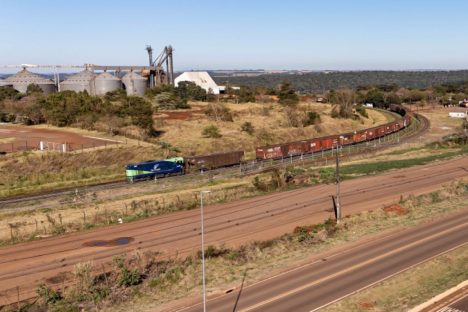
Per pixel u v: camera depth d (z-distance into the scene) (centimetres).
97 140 8738
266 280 3584
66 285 3631
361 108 15775
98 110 10400
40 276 3831
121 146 8250
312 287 3419
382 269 3731
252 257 4100
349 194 6425
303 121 12544
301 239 4519
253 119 12550
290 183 7038
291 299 3225
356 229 4859
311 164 8481
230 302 3203
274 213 5606
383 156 9350
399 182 7100
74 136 9075
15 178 6800
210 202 6088
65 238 4791
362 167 8206
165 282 3591
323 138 9900
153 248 4469
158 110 13462
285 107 13812
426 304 3050
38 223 5156
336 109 14625
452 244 4297
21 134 9244
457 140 10769
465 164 8444
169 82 18388
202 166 7912
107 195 6284
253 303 3180
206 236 4803
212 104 13075
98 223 5256
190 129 10700
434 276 3553
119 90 14775
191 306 3162
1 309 3209
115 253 4347
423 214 5334
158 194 6331
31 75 16500
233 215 5544
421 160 8875
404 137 11825
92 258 4222
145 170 7125
